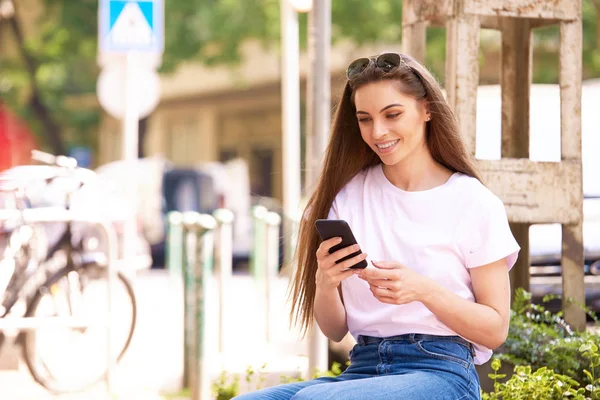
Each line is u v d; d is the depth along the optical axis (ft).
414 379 14.58
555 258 36.01
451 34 21.21
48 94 122.42
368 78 15.24
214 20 94.84
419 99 15.34
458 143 15.53
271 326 42.47
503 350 20.26
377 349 15.39
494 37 81.41
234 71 108.58
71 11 107.55
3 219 32.99
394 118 15.23
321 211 16.53
